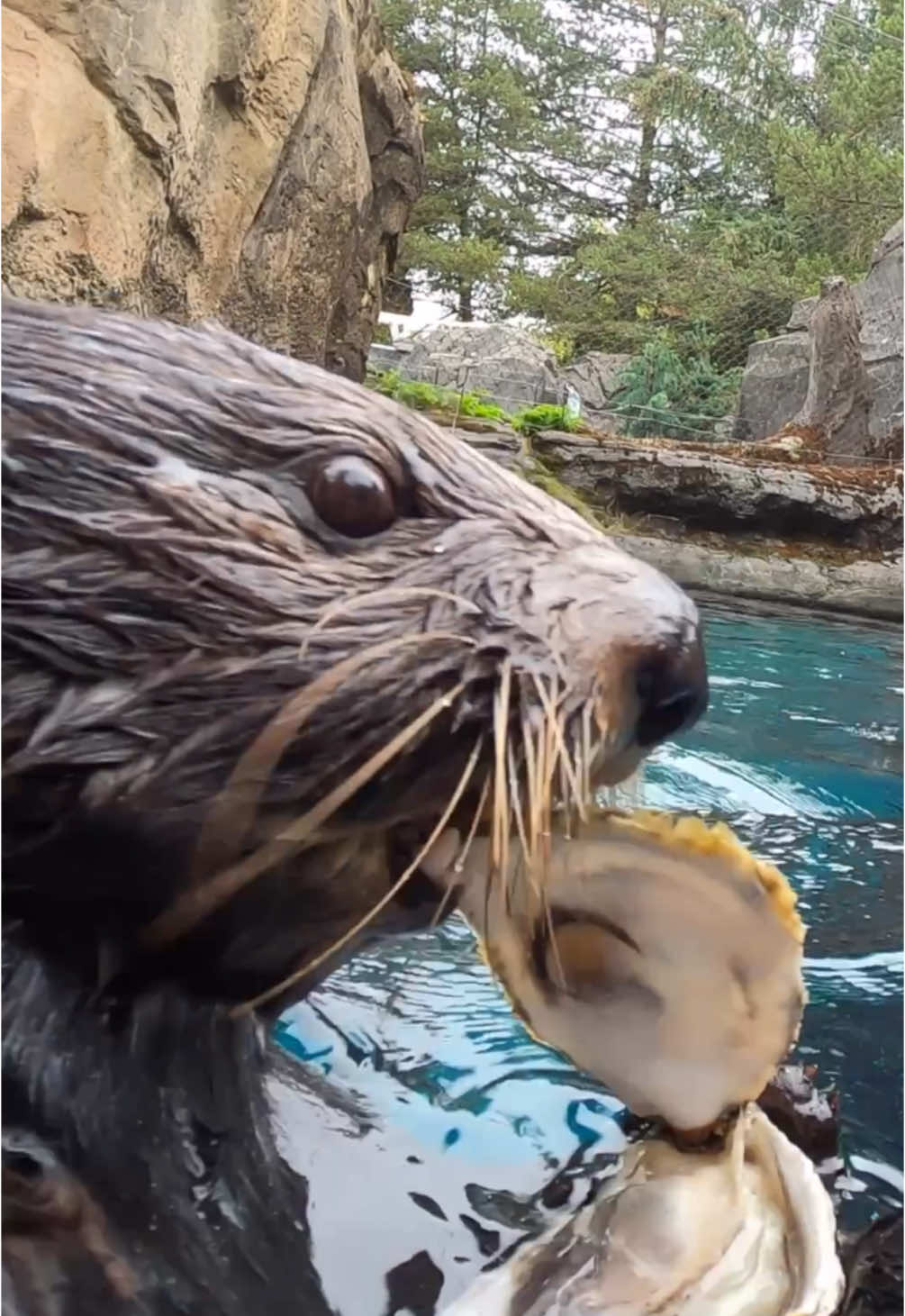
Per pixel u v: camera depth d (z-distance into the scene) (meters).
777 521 1.38
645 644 0.21
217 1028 0.23
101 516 0.20
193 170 0.98
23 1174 0.20
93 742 0.20
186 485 0.21
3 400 0.21
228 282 1.08
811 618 1.25
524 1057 0.33
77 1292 0.20
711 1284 0.21
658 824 0.22
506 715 0.21
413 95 1.54
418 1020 0.36
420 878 0.23
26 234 0.78
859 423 1.72
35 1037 0.21
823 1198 0.22
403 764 0.21
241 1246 0.22
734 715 0.82
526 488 0.23
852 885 0.50
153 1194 0.21
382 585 0.21
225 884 0.21
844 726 0.82
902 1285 0.23
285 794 0.21
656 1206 0.22
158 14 0.90
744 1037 0.23
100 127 0.84
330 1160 0.25
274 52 1.08
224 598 0.20
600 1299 0.21
